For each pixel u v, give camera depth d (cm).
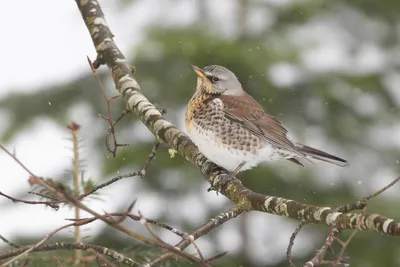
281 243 1636
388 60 1784
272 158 849
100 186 610
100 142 1545
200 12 1672
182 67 1590
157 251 675
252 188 1543
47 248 560
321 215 560
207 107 830
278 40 1662
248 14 1719
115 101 1563
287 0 1730
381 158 1688
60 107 1572
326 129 1681
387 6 1741
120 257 555
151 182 1577
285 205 598
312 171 1577
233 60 1552
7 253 561
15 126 1560
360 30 1759
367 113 1708
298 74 1680
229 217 612
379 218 505
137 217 538
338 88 1691
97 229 1384
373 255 1404
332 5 1719
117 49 824
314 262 506
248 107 842
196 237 579
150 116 758
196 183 1590
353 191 1605
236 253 1623
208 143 824
